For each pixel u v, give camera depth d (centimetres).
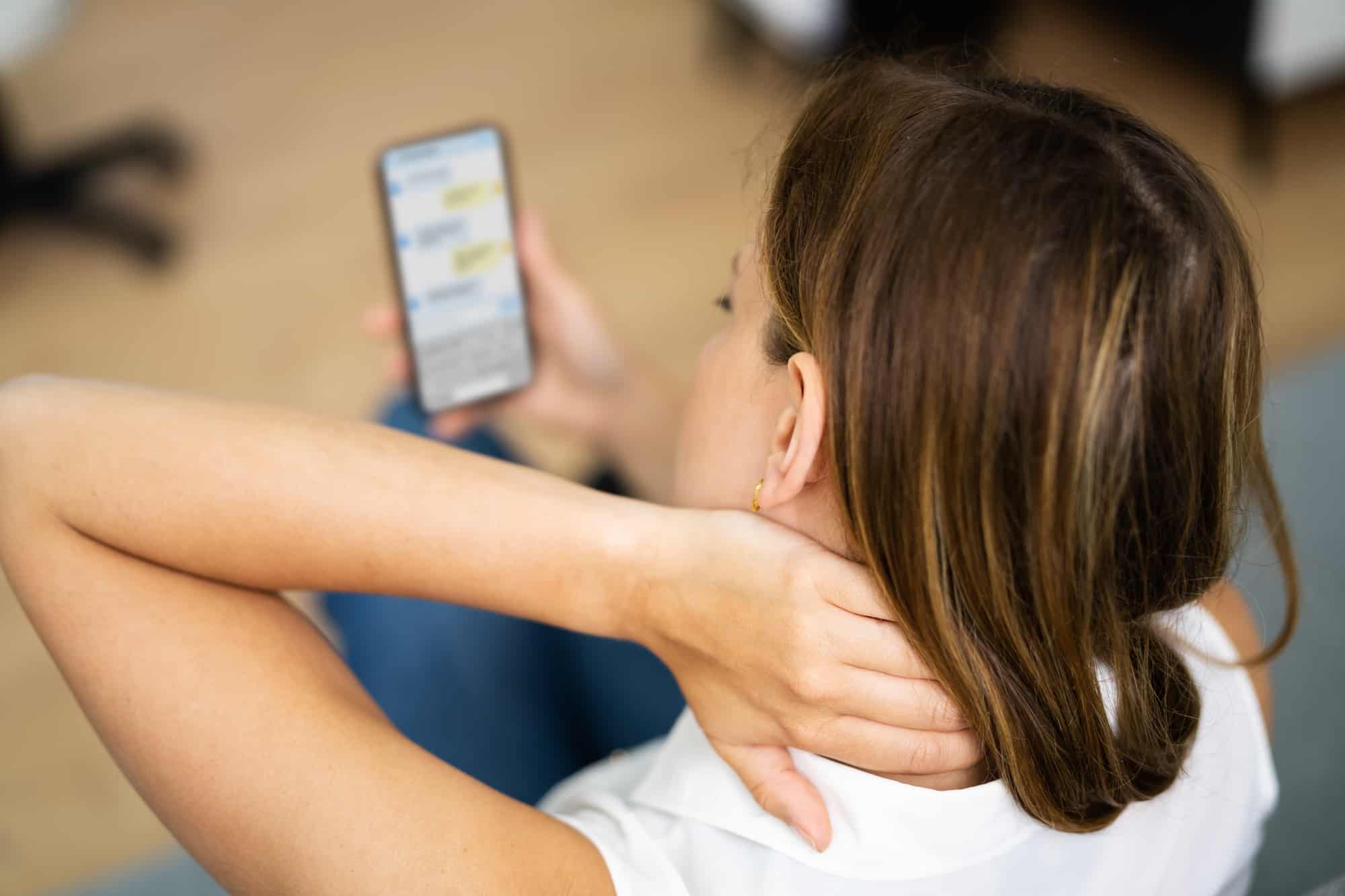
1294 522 163
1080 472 49
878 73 56
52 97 264
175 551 60
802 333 55
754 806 62
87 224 233
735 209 240
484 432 121
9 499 60
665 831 64
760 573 57
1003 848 60
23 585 61
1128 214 48
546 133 257
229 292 224
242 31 283
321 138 256
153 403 62
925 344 49
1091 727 56
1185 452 51
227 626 61
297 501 60
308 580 62
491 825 58
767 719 60
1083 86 64
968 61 65
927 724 57
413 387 107
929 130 51
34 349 213
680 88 267
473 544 60
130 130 247
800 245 55
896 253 49
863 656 56
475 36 282
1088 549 51
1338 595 153
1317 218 229
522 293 106
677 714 111
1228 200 60
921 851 59
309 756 58
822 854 60
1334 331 206
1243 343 53
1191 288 49
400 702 108
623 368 121
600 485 128
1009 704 55
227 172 248
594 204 240
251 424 61
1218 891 69
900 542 52
